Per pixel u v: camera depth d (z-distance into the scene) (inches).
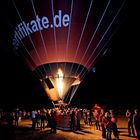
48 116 761.0
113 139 517.3
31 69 660.1
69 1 530.9
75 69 638.5
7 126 842.2
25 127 813.2
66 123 727.7
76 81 684.1
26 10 551.5
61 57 605.9
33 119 756.0
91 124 862.5
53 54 600.1
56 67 624.1
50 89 693.3
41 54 606.5
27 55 629.6
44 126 805.9
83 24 553.6
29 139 547.8
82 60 625.3
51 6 534.9
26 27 573.3
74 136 581.9
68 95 739.4
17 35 603.5
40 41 581.0
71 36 567.2
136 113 469.1
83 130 707.4
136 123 465.1
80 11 538.6
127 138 530.9
